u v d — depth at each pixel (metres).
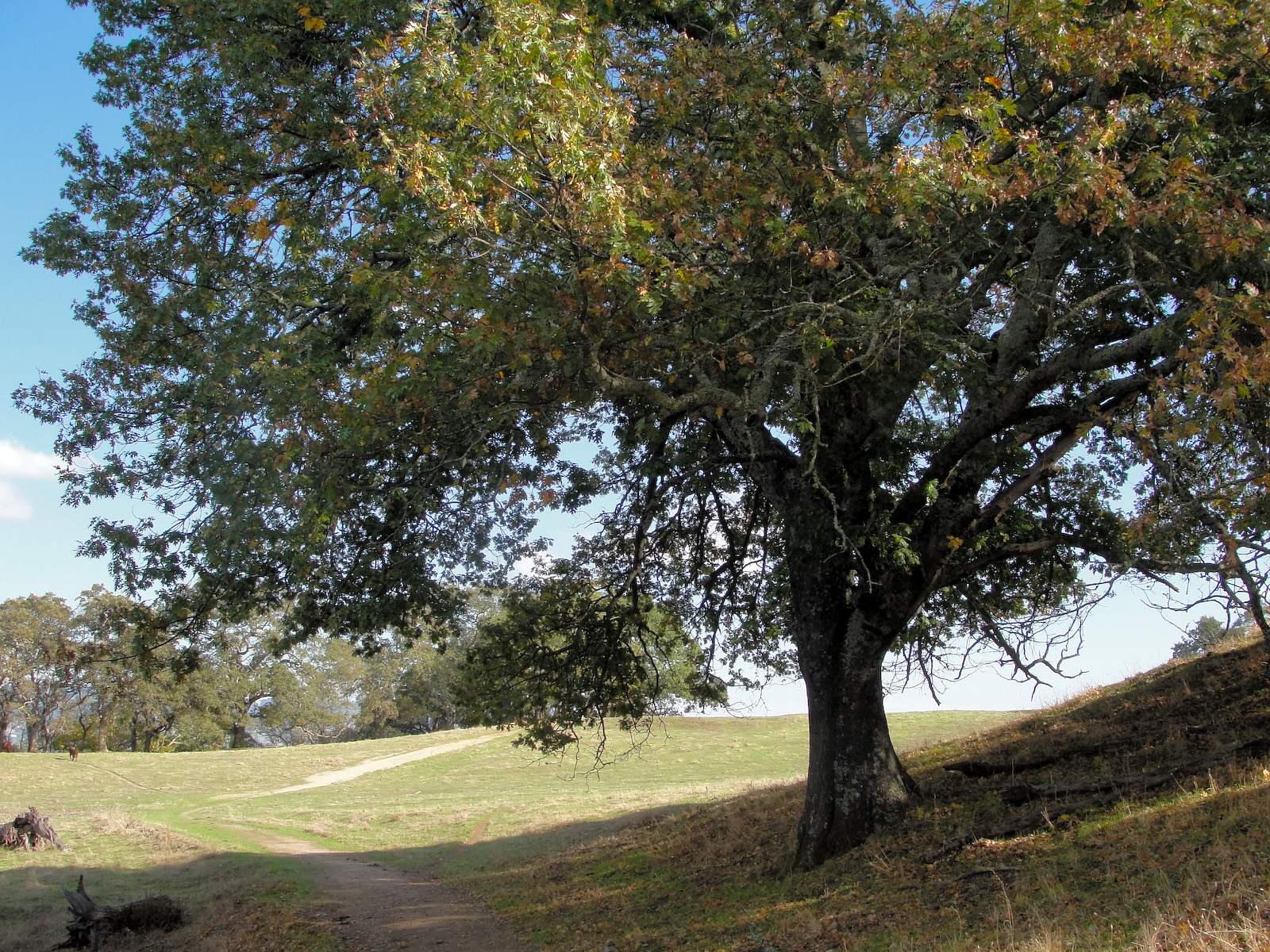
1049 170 8.54
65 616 68.94
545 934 12.05
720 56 10.80
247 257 12.08
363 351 10.60
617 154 8.15
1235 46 8.70
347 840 28.59
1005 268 10.84
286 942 12.64
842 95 10.24
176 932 15.22
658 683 15.27
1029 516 13.38
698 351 9.86
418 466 11.23
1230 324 6.81
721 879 12.66
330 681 80.50
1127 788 9.40
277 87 11.73
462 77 7.90
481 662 14.71
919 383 11.07
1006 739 15.91
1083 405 9.97
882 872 9.59
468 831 27.42
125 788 46.81
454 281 8.38
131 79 12.82
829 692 11.45
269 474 10.94
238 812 36.56
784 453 11.66
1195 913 5.76
